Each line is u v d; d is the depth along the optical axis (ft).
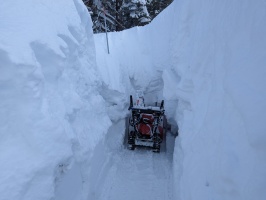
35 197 7.22
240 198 6.17
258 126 5.96
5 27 9.03
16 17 10.05
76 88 13.87
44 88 9.44
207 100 11.62
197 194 9.05
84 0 41.04
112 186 16.21
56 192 9.09
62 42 12.00
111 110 22.17
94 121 15.60
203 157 9.85
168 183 16.80
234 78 8.16
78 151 11.50
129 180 17.07
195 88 13.93
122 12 51.31
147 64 27.73
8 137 7.60
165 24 27.04
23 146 7.73
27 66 8.35
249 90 6.95
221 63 10.42
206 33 13.91
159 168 18.81
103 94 22.08
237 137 7.29
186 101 15.99
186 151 12.39
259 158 5.89
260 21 7.73
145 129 21.11
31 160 7.60
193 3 18.45
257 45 7.54
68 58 13.34
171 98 20.61
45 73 10.45
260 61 7.04
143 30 29.96
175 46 21.75
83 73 15.60
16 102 7.97
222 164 7.40
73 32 15.08
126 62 27.61
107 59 25.09
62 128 9.02
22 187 6.97
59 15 13.71
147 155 20.76
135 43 29.09
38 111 8.35
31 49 9.18
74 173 11.05
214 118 9.75
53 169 8.10
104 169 16.37
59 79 11.70
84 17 18.31
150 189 16.24
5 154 7.27
